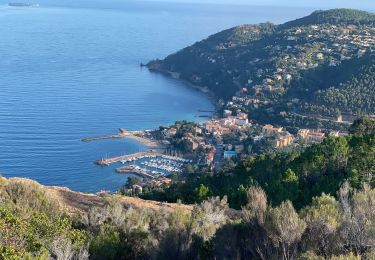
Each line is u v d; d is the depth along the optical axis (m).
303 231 14.82
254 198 17.66
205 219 18.97
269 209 16.39
